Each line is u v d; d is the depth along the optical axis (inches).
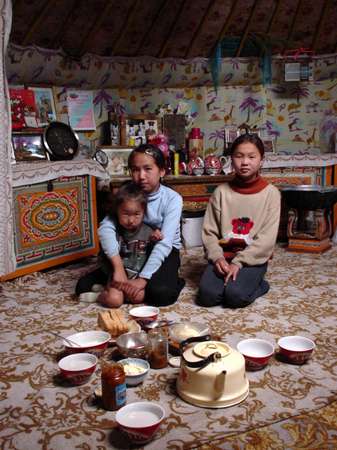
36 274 100.6
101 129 135.7
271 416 49.7
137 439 44.9
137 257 86.7
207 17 124.1
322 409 50.7
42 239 102.2
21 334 71.2
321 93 140.9
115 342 65.9
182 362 54.2
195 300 85.8
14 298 87.6
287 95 141.7
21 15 107.1
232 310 80.4
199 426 48.1
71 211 108.9
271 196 88.8
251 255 85.3
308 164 128.6
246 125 139.3
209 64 135.9
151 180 84.9
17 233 96.0
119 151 127.1
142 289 81.5
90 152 132.7
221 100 140.7
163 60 133.1
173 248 89.4
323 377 57.5
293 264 108.5
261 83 139.8
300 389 54.8
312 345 61.6
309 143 143.9
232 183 91.9
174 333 65.0
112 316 69.8
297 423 48.4
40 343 68.1
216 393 51.1
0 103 80.7
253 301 84.1
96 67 128.3
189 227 125.5
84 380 56.3
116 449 45.0
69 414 50.6
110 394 50.7
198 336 60.8
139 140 130.6
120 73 132.6
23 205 96.8
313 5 125.0
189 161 132.3
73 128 129.4
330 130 139.9
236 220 89.6
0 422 49.4
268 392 54.3
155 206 87.4
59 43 119.5
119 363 57.9
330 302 83.4
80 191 111.0
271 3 124.2
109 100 136.2
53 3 108.3
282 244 128.4
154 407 47.7
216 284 82.7
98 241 117.0
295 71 135.4
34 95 118.2
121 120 129.6
